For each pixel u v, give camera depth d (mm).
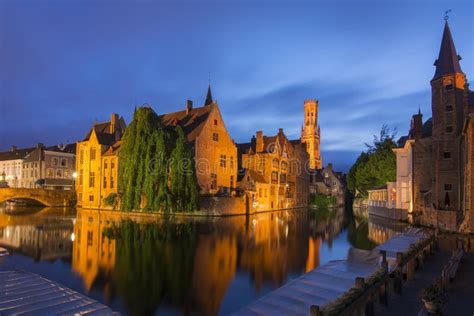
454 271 15219
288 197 74562
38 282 14750
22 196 61594
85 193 63625
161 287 16562
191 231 33312
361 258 19594
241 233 32969
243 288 16516
